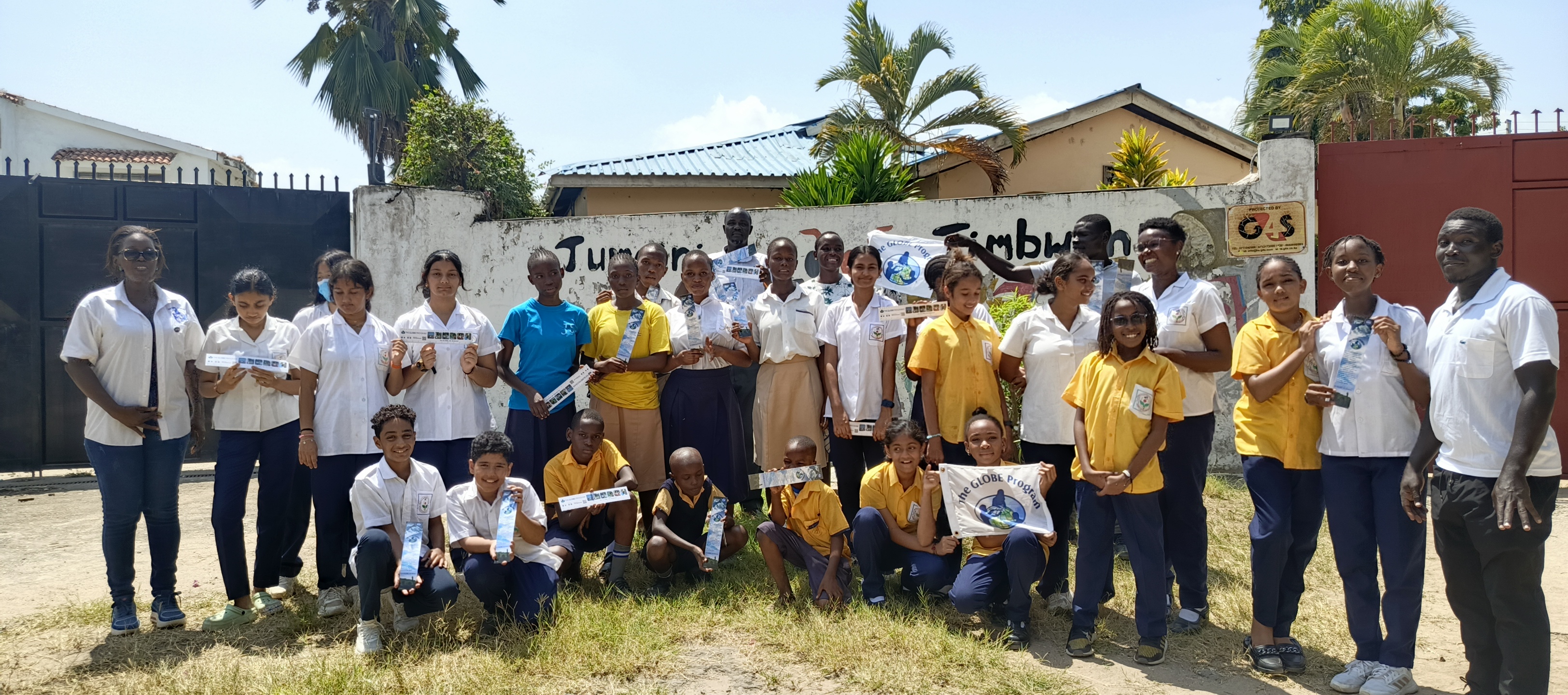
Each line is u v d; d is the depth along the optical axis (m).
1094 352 4.33
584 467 4.96
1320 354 3.82
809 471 4.68
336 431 4.62
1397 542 3.61
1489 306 3.28
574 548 4.90
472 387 5.06
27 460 7.93
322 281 5.46
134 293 4.40
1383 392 3.63
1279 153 7.46
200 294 8.29
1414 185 7.51
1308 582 5.08
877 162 9.98
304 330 4.86
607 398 5.36
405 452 4.30
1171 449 4.22
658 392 5.68
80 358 4.23
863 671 3.80
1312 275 7.43
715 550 4.67
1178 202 7.65
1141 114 14.85
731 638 4.24
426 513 4.40
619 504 4.90
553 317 5.39
